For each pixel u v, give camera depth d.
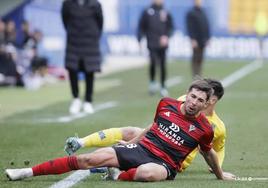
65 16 41.69
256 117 40.59
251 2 109.00
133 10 101.50
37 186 21.27
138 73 75.44
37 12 71.50
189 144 22.22
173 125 22.22
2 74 59.53
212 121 24.12
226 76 71.06
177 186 21.27
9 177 21.91
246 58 100.75
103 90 57.72
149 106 45.88
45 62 62.88
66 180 22.34
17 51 61.84
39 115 40.78
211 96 22.25
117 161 21.86
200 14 64.25
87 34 41.47
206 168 25.38
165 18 54.22
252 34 100.31
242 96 52.88
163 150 22.06
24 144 30.23
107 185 21.39
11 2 67.19
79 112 42.34
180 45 100.31
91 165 21.77
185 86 61.00
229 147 30.23
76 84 41.72
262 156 28.06
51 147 29.52
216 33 100.94
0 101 48.78
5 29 61.19
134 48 101.00
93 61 41.56
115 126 36.16
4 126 35.97
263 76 71.12
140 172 21.67
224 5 103.00
